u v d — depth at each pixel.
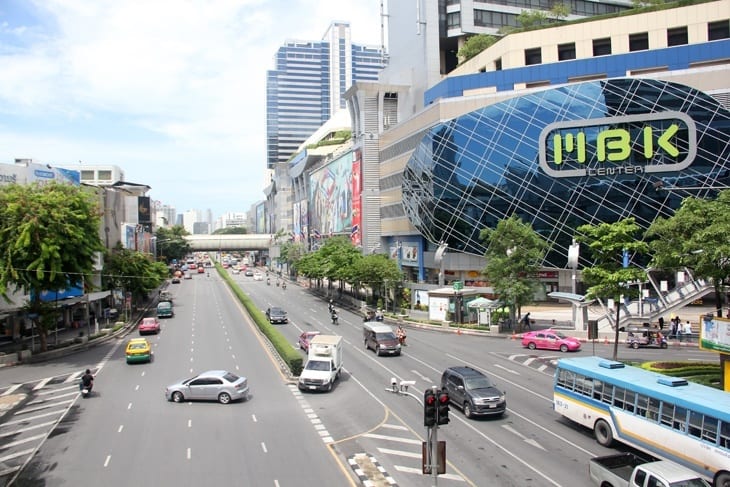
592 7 108.44
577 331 54.22
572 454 24.33
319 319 71.25
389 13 122.88
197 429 28.06
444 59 109.81
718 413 20.20
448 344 52.59
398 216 93.88
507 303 57.91
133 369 42.75
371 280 76.25
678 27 80.75
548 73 81.88
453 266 80.31
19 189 48.47
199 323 67.94
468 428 27.95
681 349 48.31
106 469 22.97
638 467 18.14
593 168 69.38
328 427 28.33
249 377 39.50
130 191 138.12
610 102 68.94
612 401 25.08
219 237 187.75
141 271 76.75
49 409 32.06
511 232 57.75
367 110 108.75
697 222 34.34
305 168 155.75
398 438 26.61
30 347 50.75
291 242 159.50
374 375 39.78
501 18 104.88
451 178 76.12
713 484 20.19
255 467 23.05
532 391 35.00
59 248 47.12
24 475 22.53
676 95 66.69
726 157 64.81
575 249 60.00
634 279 39.44
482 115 74.94
